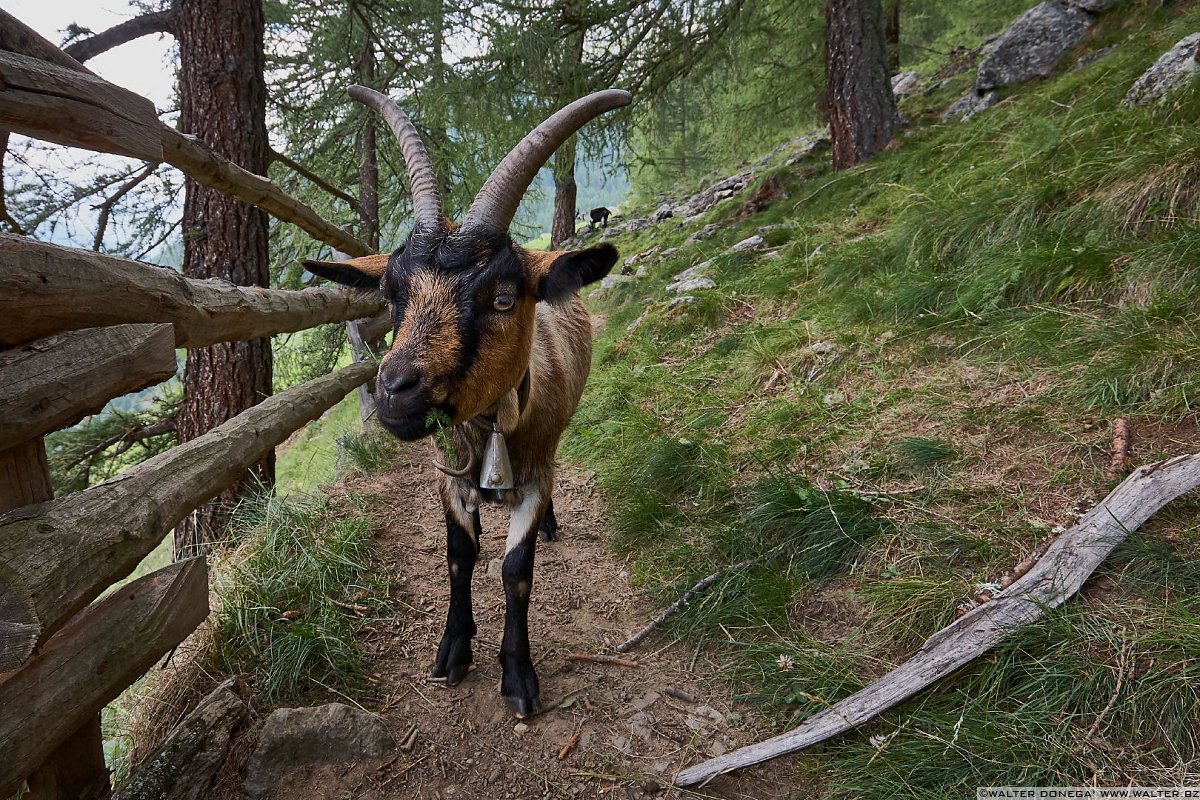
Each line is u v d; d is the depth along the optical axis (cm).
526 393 234
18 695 127
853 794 196
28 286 128
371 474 450
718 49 873
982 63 767
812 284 534
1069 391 303
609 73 849
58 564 125
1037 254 380
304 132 848
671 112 996
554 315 308
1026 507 260
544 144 216
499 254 205
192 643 258
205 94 465
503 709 245
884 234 542
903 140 740
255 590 275
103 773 173
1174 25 560
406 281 201
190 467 188
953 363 369
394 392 184
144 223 609
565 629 292
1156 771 172
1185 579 207
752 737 226
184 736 201
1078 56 691
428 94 789
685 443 388
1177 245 329
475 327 196
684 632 276
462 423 228
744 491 345
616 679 260
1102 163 416
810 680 231
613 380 527
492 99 785
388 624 287
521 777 218
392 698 247
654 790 211
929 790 186
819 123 1135
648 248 1097
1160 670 186
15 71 131
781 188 868
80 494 147
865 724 210
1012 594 219
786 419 383
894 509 286
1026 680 202
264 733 209
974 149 601
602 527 374
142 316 172
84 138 153
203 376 472
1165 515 230
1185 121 409
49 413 131
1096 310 342
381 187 966
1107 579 217
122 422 591
